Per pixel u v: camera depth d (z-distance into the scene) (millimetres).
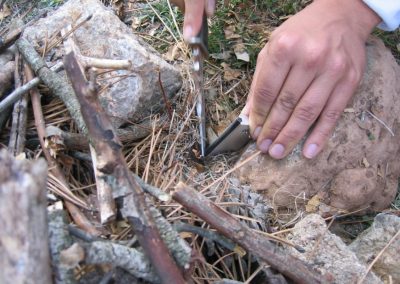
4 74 407
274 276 354
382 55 454
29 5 536
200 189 417
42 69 396
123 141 421
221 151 450
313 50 372
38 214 234
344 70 385
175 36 521
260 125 416
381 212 460
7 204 220
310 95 386
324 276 341
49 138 367
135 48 433
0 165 227
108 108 417
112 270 297
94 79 327
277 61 379
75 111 371
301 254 377
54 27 455
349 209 440
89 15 454
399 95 456
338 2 419
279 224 422
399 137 458
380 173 444
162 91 431
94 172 352
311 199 433
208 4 409
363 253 407
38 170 233
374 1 418
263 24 547
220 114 483
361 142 428
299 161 420
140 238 291
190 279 308
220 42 524
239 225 326
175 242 305
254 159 430
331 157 424
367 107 434
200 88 433
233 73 507
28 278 225
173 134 445
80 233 305
